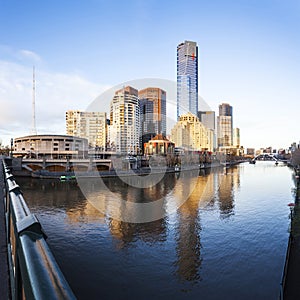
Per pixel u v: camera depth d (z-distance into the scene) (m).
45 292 1.34
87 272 21.45
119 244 27.80
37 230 2.41
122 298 17.69
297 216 30.00
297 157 116.25
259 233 31.09
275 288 18.69
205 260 23.56
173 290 18.44
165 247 26.83
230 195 58.12
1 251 4.20
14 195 4.27
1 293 3.03
